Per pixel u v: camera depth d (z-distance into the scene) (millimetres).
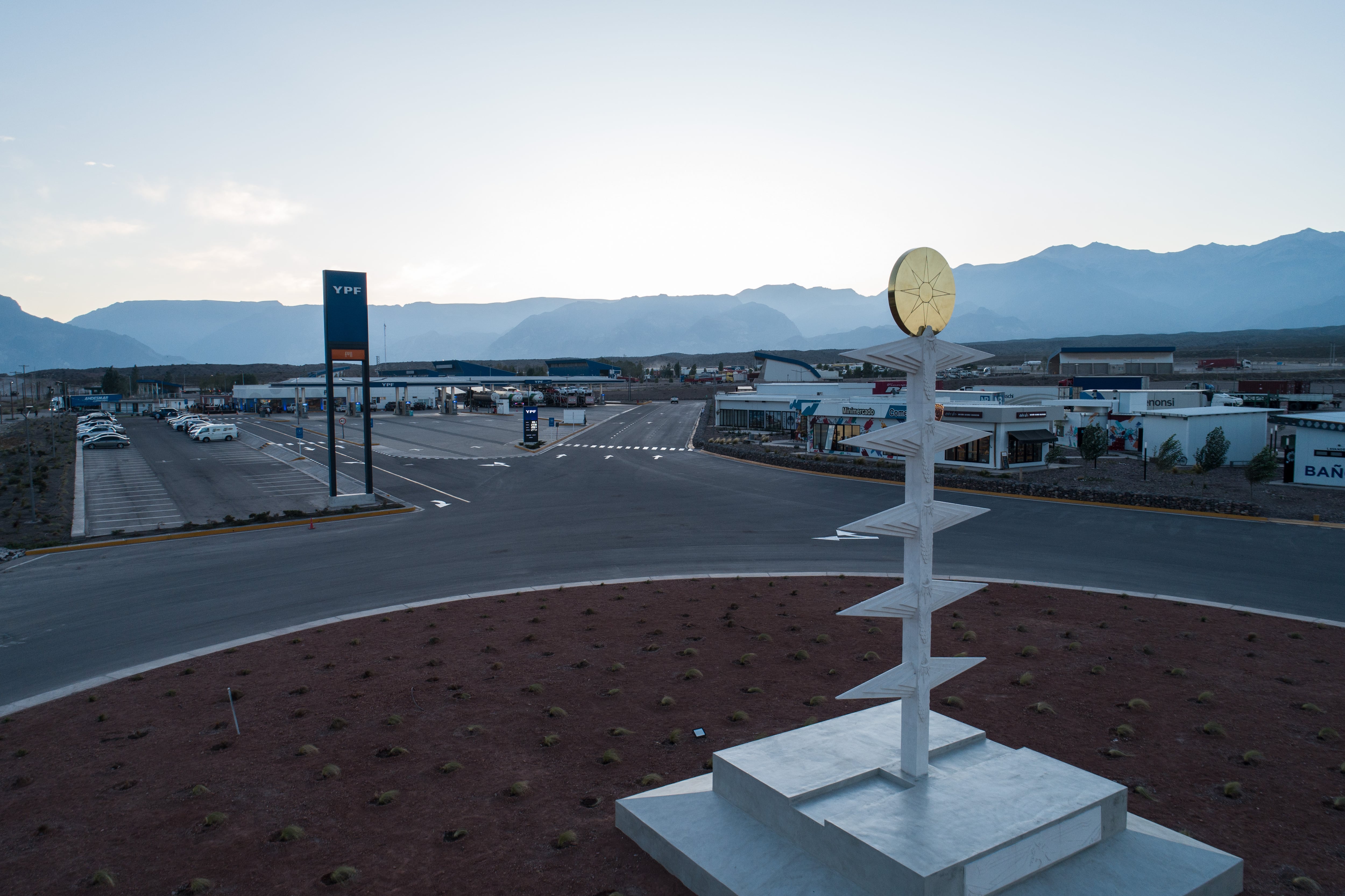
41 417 104812
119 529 31250
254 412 115188
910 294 8695
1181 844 8594
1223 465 46688
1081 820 8289
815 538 28078
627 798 9727
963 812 8195
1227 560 24125
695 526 30609
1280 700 13602
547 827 9703
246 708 13695
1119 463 48250
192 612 19859
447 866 8906
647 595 20672
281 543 28594
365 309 36344
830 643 16656
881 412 52312
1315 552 25000
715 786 9656
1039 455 47281
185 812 10281
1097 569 23172
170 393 158625
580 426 85875
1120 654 15914
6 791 10953
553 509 35312
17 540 29375
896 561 24469
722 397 79062
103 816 10219
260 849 9359
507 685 14523
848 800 8586
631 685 14445
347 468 51094
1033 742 11930
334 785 10898
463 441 69500
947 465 47094
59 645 17578
